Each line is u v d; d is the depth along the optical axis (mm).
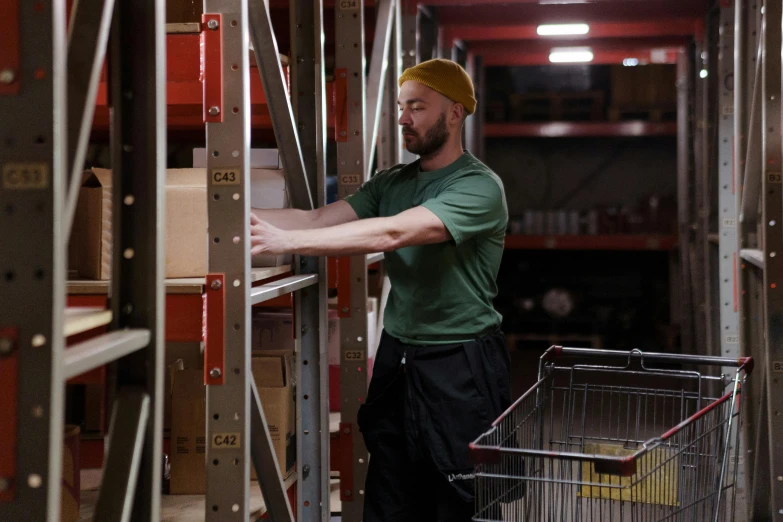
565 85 9945
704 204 6043
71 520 2418
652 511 2680
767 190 2971
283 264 3008
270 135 4191
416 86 2934
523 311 9766
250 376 2184
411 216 2676
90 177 2396
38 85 1186
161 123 1612
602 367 3035
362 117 3609
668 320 9258
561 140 10125
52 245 1194
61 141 1207
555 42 7367
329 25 5023
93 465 3020
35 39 1182
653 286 9727
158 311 1608
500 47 7426
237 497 2092
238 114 2049
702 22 6352
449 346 2854
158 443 1619
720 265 5395
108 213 2320
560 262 9969
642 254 9844
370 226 2588
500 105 9625
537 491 2736
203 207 2297
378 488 2941
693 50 6973
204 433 2781
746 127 3705
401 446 2932
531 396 3049
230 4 2039
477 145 8023
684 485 2684
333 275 3805
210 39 2035
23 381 1201
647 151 9984
